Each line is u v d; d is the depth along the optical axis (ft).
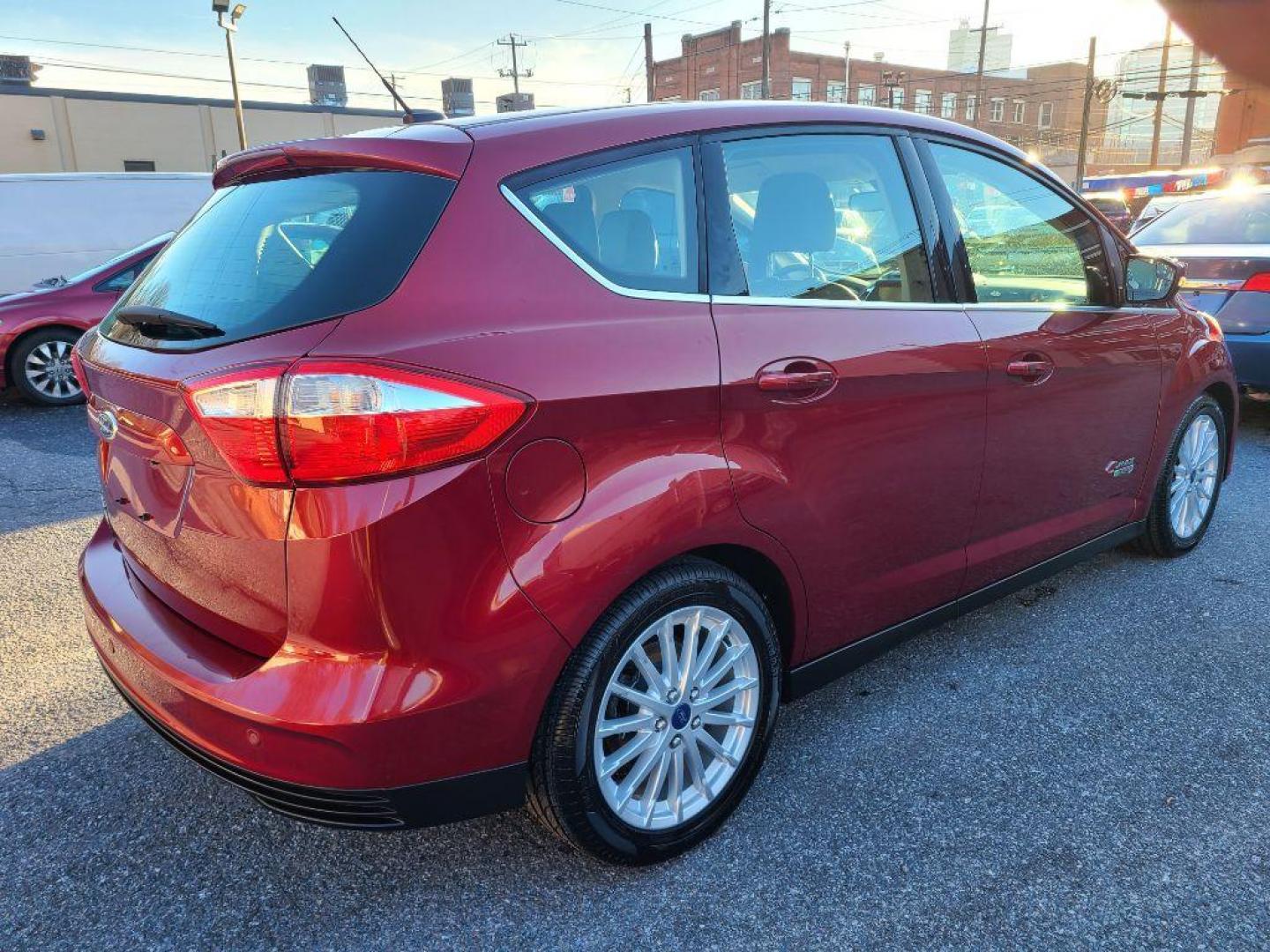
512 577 5.70
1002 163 9.56
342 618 5.42
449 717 5.65
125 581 7.22
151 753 8.54
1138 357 10.68
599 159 6.64
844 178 8.00
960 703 9.25
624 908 6.59
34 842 7.32
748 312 6.97
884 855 7.07
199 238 7.04
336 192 6.40
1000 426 8.90
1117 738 8.59
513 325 5.82
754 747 7.42
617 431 6.07
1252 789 7.79
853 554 7.84
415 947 6.27
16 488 17.29
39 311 25.14
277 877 6.93
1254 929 6.28
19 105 95.25
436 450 5.37
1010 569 9.68
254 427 5.23
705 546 6.61
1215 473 13.03
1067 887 6.70
